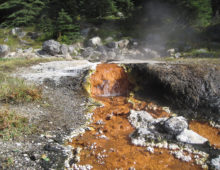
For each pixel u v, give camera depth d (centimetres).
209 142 536
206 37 1797
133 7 2405
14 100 699
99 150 513
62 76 944
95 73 925
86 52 1786
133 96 823
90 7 2358
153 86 798
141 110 721
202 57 1454
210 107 669
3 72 1005
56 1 2345
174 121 588
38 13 2428
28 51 1802
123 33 2112
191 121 650
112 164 468
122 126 630
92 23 2306
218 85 725
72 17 2298
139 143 537
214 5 2230
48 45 1585
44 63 1178
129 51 1838
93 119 675
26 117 613
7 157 448
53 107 719
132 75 890
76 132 591
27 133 551
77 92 854
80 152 504
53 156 481
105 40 2020
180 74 770
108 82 905
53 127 602
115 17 2420
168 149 517
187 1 1791
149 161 481
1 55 1596
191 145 524
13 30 2233
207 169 454
